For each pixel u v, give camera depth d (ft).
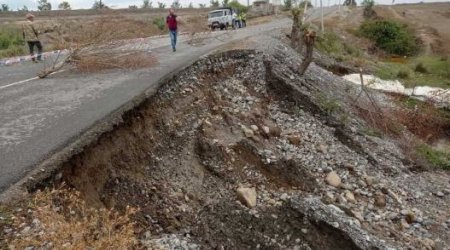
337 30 119.44
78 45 39.01
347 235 22.75
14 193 17.16
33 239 15.16
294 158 31.91
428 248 25.29
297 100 40.04
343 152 35.19
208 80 38.09
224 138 30.89
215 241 22.56
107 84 32.96
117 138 23.97
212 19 95.55
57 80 35.81
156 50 50.70
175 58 43.11
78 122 23.86
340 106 42.47
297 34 60.54
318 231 23.24
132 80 33.60
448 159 40.65
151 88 30.37
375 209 28.35
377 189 30.76
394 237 25.58
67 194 18.74
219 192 26.40
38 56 47.37
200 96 34.63
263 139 33.27
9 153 20.22
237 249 22.45
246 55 43.78
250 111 36.24
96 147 22.03
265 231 23.65
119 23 50.26
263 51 45.39
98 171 21.63
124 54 40.88
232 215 24.49
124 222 18.10
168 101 31.32
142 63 39.52
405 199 30.83
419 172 37.04
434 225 27.99
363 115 44.75
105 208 19.80
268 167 29.40
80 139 21.56
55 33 90.02
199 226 23.22
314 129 37.50
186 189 25.52
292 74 44.47
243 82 40.57
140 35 51.13
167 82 33.06
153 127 27.99
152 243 19.79
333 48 79.51
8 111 27.07
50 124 23.99
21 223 16.01
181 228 22.58
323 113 39.55
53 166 19.15
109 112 25.08
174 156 27.37
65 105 27.71
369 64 78.18
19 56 53.93
